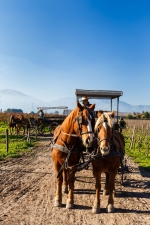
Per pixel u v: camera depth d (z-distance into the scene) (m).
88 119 5.71
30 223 5.52
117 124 9.68
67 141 6.23
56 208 6.40
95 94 10.40
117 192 7.87
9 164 11.72
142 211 6.34
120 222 5.64
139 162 12.93
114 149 6.12
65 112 21.58
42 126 24.27
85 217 5.86
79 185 8.45
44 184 8.55
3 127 32.88
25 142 18.78
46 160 12.84
